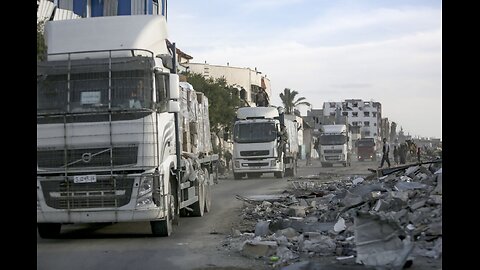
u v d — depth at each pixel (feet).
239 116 117.60
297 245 33.35
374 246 27.30
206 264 30.60
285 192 75.05
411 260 26.55
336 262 28.68
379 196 41.24
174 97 41.04
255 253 32.35
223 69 225.35
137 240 40.32
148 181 39.22
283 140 118.42
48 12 78.48
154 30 44.88
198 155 58.18
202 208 55.93
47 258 33.19
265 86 260.21
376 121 403.54
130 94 39.70
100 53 41.47
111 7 109.81
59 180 39.40
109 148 39.37
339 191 61.46
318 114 424.05
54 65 40.65
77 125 39.60
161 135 40.75
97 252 35.32
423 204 36.11
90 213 39.24
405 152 147.74
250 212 54.75
